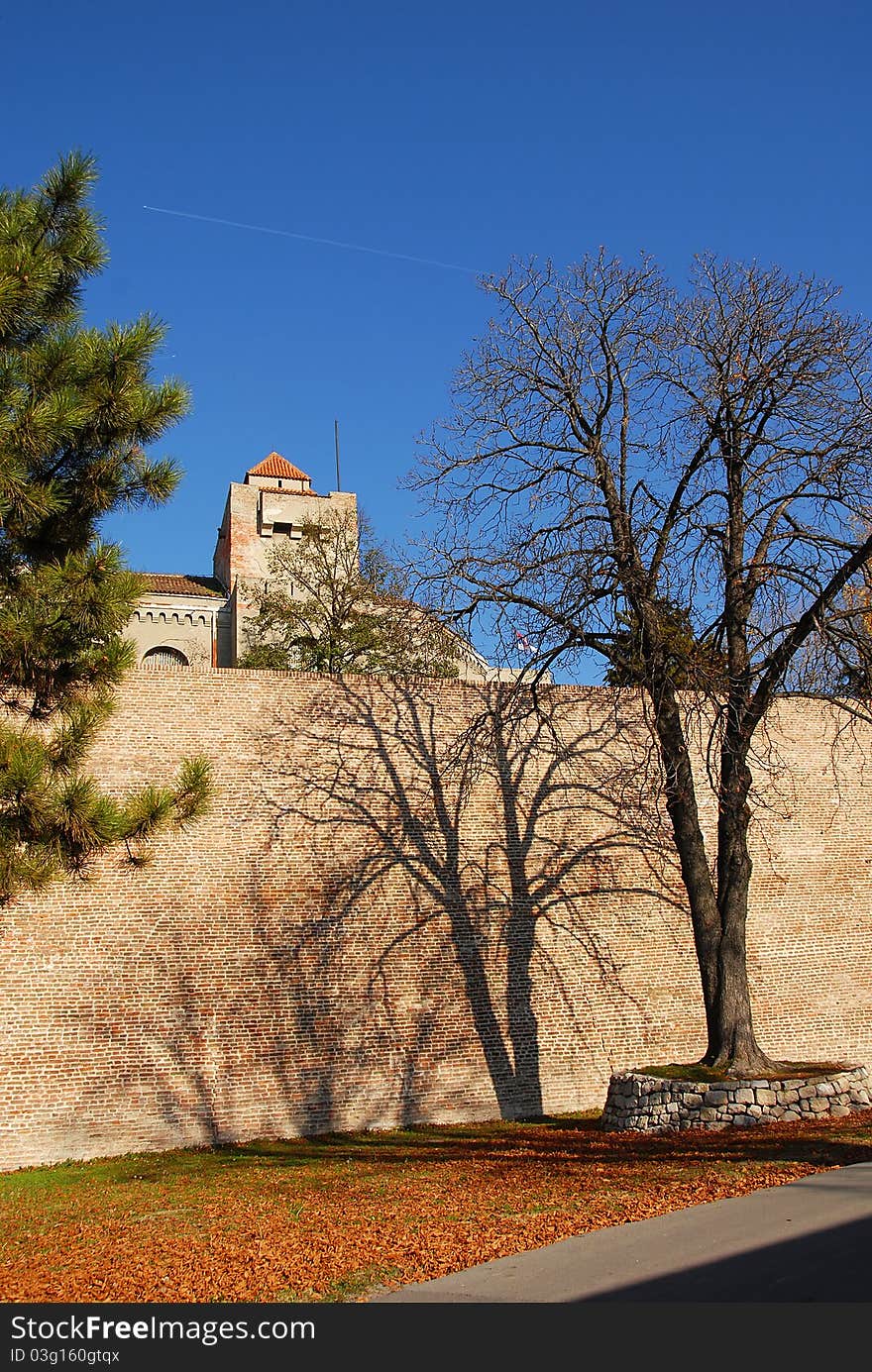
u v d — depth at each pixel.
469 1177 13.17
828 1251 8.81
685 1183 11.66
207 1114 16.92
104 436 11.46
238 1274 9.58
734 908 16.66
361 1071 17.98
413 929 18.91
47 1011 16.36
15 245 11.16
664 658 15.95
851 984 21.59
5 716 14.04
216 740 18.33
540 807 20.36
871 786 22.83
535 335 17.42
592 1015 19.77
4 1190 14.17
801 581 15.66
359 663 32.31
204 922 17.53
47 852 10.78
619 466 16.91
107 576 10.94
